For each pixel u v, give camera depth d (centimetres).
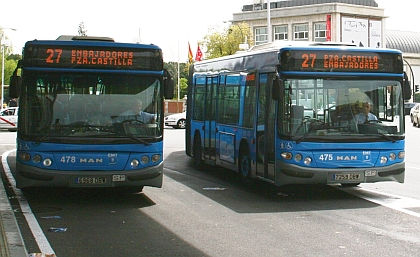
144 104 1237
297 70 1268
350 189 1505
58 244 898
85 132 1208
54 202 1293
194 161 2200
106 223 1064
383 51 1300
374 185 1580
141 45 1242
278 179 1277
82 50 1223
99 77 1226
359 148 1277
